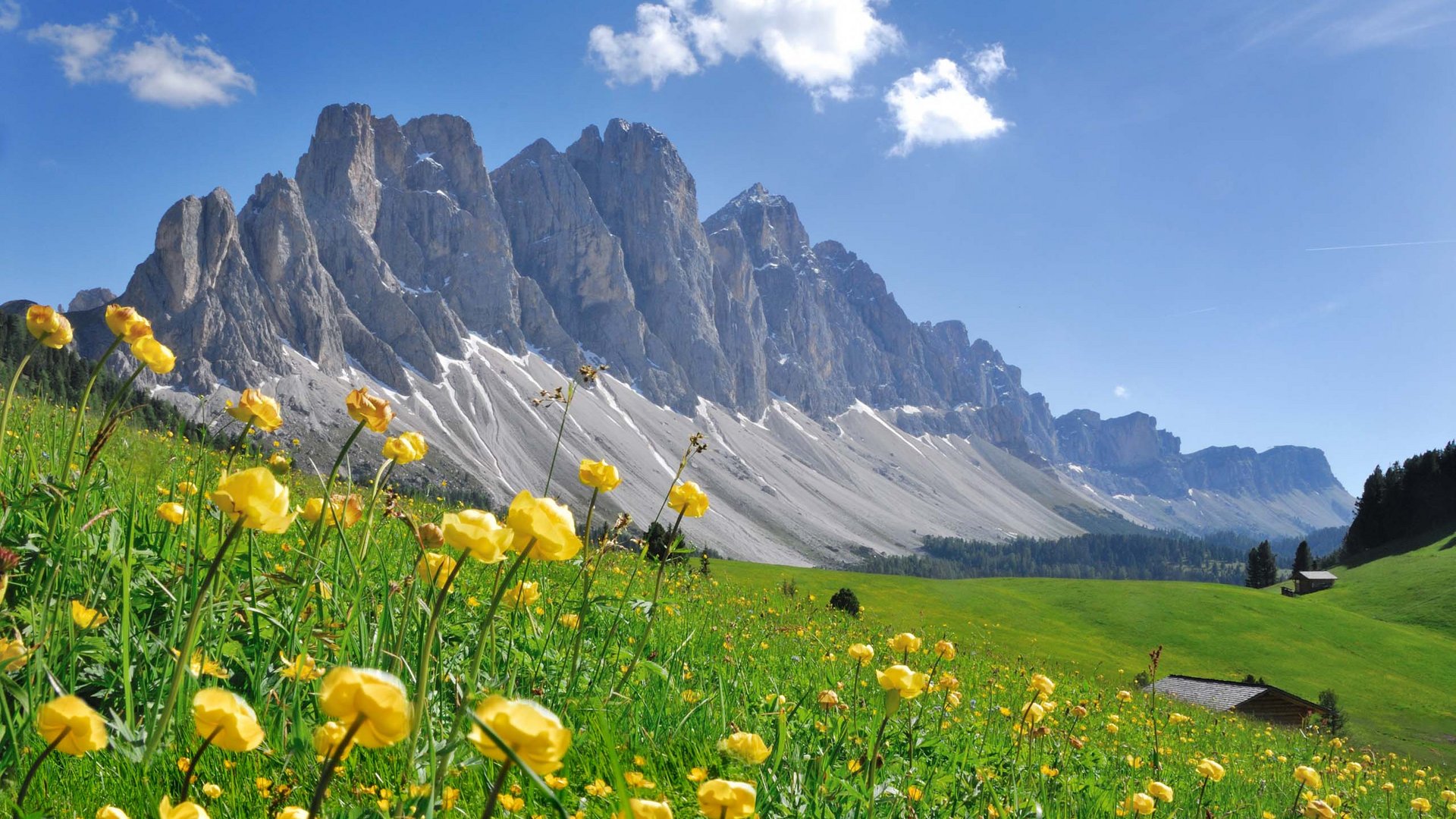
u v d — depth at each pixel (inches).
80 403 151.4
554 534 78.2
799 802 134.8
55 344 165.9
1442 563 4980.3
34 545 134.6
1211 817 205.6
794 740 167.0
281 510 81.4
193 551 143.1
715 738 165.3
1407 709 2536.9
